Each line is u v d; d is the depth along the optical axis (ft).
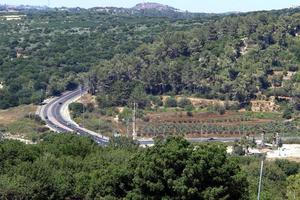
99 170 248.73
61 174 268.21
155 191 207.21
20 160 286.05
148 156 213.87
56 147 345.31
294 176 389.80
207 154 208.23
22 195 245.24
